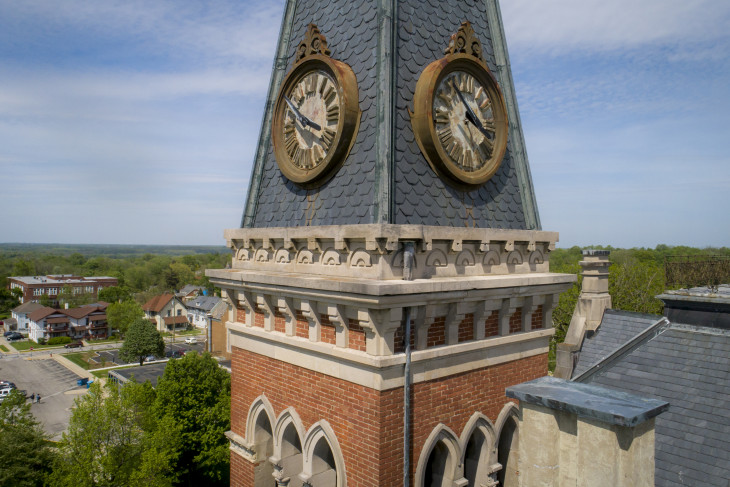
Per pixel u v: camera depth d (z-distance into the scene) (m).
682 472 10.40
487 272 10.30
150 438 45.38
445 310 9.42
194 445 49.31
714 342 13.25
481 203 10.70
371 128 9.45
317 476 9.76
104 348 140.38
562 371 17.25
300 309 10.05
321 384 9.62
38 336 151.88
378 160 8.99
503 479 11.22
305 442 9.83
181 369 50.66
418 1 10.45
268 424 11.57
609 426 5.42
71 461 43.81
